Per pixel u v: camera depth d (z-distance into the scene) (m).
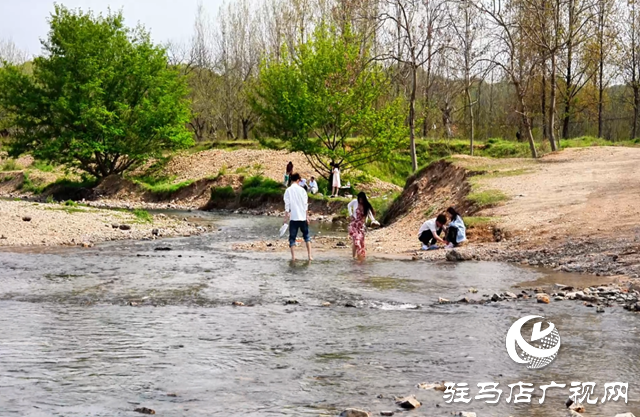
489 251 16.69
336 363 7.59
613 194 20.56
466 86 48.19
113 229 24.44
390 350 8.11
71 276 13.94
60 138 48.75
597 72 62.00
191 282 13.17
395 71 45.62
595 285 12.17
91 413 6.01
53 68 49.66
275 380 6.98
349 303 10.98
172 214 37.34
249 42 72.12
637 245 14.70
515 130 67.00
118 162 54.22
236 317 9.98
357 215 17.12
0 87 49.69
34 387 6.74
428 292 11.94
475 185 24.61
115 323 9.59
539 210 19.80
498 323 9.45
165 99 50.59
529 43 35.94
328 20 60.41
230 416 5.95
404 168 53.12
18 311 10.45
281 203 39.69
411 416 5.92
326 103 40.50
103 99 49.91
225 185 44.62
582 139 50.97
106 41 50.41
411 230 23.42
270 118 43.22
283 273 14.32
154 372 7.25
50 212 26.17
